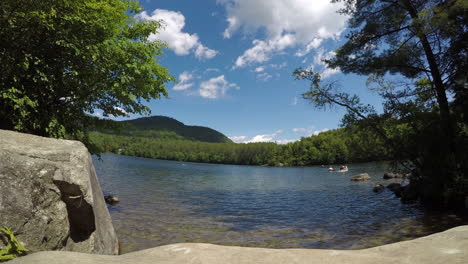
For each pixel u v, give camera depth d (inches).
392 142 551.2
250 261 46.5
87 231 169.0
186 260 47.9
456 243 45.5
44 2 332.2
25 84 350.6
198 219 434.9
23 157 137.9
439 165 501.4
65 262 46.9
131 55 432.1
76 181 152.4
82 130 441.4
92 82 410.6
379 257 43.8
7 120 352.2
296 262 44.9
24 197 131.2
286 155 5088.6
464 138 480.7
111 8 392.5
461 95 497.7
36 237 132.2
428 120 515.8
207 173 2188.7
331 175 1747.0
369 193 762.2
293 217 461.1
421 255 42.2
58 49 367.9
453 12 440.8
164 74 502.9
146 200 603.2
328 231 358.6
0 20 317.4
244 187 1054.4
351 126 572.1
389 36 578.9
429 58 519.5
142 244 289.4
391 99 543.2
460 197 483.2
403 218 421.7
